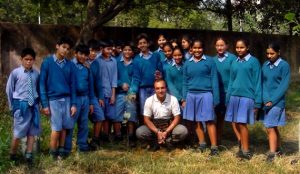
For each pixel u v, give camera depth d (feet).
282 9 46.16
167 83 23.34
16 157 19.63
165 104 22.26
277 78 20.04
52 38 36.73
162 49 24.98
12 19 80.53
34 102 19.26
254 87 20.54
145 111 22.39
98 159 20.33
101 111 22.49
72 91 20.44
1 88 27.71
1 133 22.03
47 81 19.90
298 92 42.22
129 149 22.56
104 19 33.42
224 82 22.11
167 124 22.66
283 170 19.06
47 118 25.48
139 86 23.61
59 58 20.06
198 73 21.33
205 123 22.48
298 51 52.75
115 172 19.30
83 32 33.60
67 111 20.27
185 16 49.60
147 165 19.77
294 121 29.73
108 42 23.32
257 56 49.29
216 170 19.36
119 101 23.75
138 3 36.14
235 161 20.51
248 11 50.31
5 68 35.12
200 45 21.22
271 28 52.70
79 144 21.77
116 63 23.70
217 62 22.16
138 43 23.80
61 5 39.09
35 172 18.79
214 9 49.88
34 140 20.42
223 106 22.50
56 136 20.13
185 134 22.27
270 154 20.45
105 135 23.85
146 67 23.44
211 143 21.59
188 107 21.71
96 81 22.85
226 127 28.43
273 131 20.48
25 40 35.81
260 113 20.83
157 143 22.70
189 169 19.38
